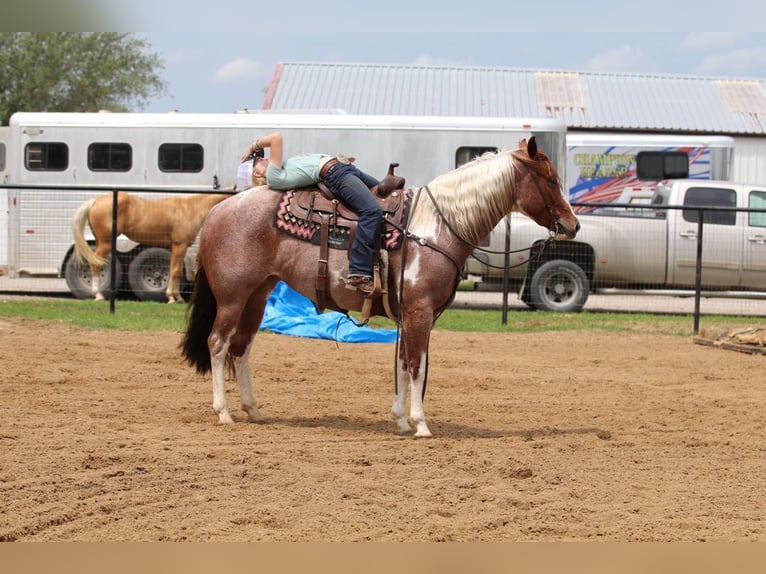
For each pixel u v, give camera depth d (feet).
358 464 27.48
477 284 73.41
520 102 125.70
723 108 130.21
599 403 38.29
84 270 74.90
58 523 21.94
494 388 41.34
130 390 38.37
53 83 179.83
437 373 44.68
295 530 21.66
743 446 30.91
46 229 76.07
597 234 72.38
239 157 77.00
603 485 25.86
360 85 123.95
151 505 23.21
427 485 25.31
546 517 22.91
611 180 93.04
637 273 73.00
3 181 80.79
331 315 57.06
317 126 76.74
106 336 53.57
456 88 126.21
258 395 38.37
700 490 25.58
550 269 71.77
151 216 70.18
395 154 76.69
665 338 59.31
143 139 77.30
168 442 29.53
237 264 31.68
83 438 29.60
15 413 33.06
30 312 62.59
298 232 31.04
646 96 131.44
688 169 93.04
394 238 30.48
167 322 60.03
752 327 57.47
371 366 45.93
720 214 73.00
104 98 186.29
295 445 29.60
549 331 61.72
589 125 123.54
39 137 77.56
